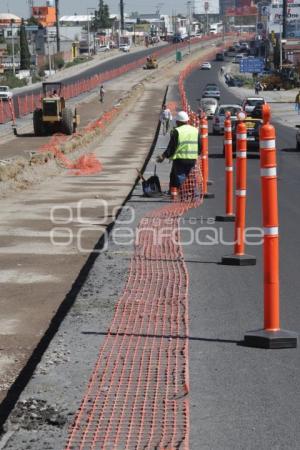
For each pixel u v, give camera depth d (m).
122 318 11.38
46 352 9.85
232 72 178.12
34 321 12.10
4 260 16.38
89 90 137.38
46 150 40.25
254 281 13.99
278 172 35.09
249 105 62.50
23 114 88.75
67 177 34.78
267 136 9.79
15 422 7.72
